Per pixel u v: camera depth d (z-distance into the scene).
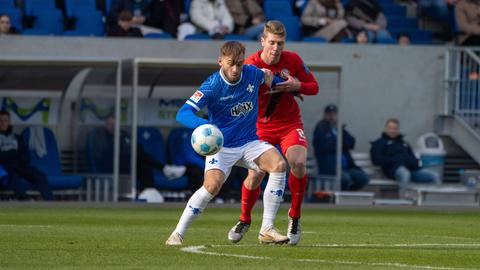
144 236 29.69
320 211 49.19
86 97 58.66
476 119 65.81
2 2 62.94
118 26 61.78
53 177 54.88
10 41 59.81
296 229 26.78
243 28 66.12
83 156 58.94
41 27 63.16
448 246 27.94
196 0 65.50
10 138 53.59
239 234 27.06
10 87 57.72
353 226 37.44
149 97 60.06
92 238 28.64
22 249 24.62
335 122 60.25
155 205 51.19
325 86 64.12
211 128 24.48
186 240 28.27
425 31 71.88
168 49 61.59
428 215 47.09
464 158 66.06
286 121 27.73
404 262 22.55
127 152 57.62
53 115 58.66
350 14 69.50
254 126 26.23
